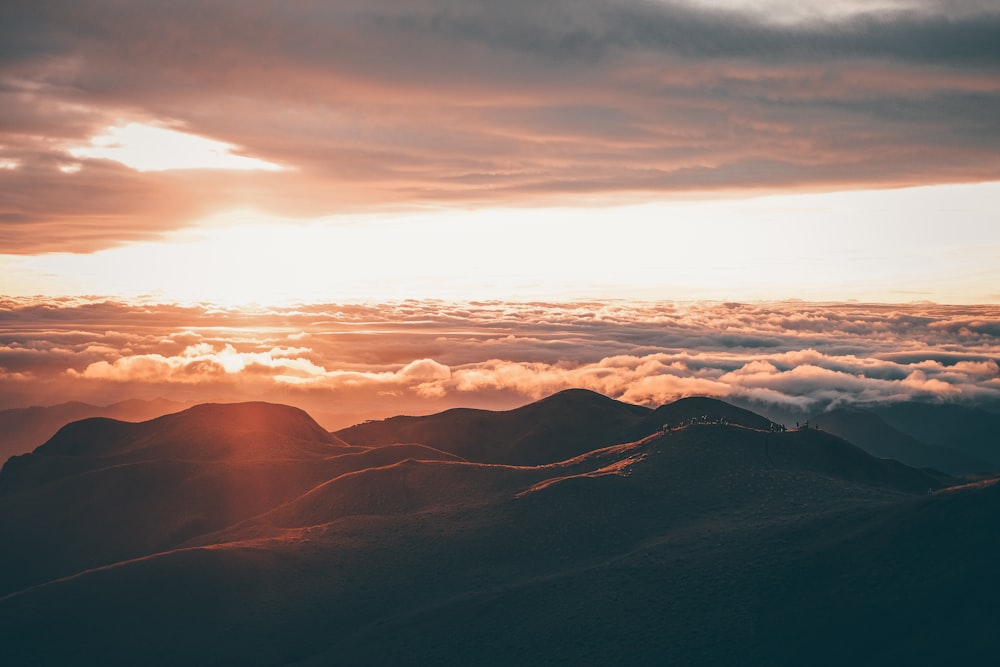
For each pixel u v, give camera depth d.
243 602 117.19
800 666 92.56
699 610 101.81
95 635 111.94
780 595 101.62
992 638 88.38
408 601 115.69
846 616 96.12
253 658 107.50
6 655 108.50
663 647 97.38
